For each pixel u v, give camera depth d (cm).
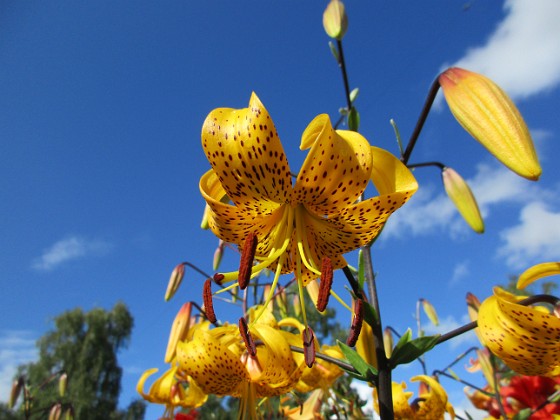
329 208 18
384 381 19
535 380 33
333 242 19
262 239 20
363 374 19
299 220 18
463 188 25
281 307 44
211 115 17
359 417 38
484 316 19
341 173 16
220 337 26
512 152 16
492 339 19
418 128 21
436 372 37
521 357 18
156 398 32
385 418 18
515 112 17
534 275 19
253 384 26
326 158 16
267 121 16
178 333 35
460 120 18
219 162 17
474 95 17
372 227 18
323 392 35
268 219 19
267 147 16
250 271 18
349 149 16
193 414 47
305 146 17
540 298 19
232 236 20
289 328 47
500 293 20
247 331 19
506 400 35
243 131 16
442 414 30
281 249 19
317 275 20
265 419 38
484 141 17
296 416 39
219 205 18
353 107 26
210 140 17
